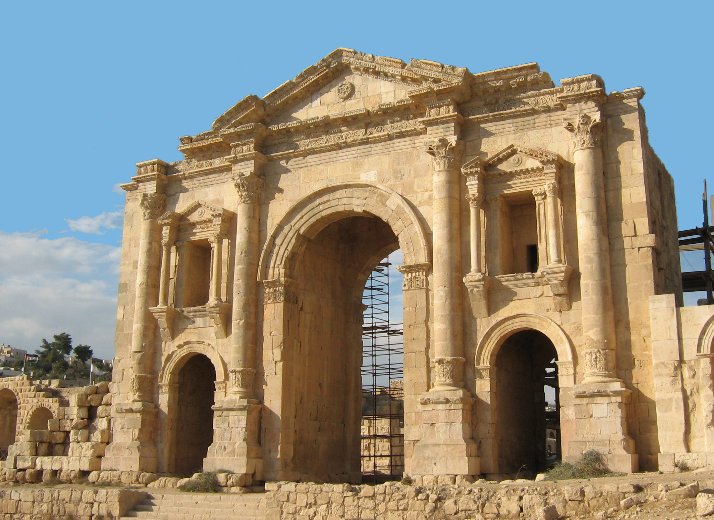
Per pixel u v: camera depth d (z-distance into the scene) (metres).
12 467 42.56
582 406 30.22
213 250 40.41
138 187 44.47
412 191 36.38
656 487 22.53
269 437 37.03
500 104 35.41
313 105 40.25
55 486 39.28
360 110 38.03
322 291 41.91
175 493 34.69
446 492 26.16
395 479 45.38
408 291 35.19
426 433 32.75
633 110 32.53
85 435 42.38
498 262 33.72
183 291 41.41
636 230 31.50
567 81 33.22
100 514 33.16
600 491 22.92
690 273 46.03
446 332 33.38
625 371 30.59
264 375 37.88
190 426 42.06
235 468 36.12
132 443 39.59
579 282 31.95
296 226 38.91
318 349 40.88
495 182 34.44
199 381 43.25
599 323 30.64
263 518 30.58
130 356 42.06
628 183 32.03
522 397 36.97
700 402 28.72
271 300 38.59
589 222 31.55
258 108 40.72
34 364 144.12
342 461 41.88
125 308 43.22
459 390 32.53
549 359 39.38
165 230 42.03
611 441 29.41
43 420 53.59
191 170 42.62
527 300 32.88
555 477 29.06
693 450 28.55
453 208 34.69
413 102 36.50
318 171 38.94
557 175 32.91
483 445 32.47
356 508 27.69
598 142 32.38
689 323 29.50
